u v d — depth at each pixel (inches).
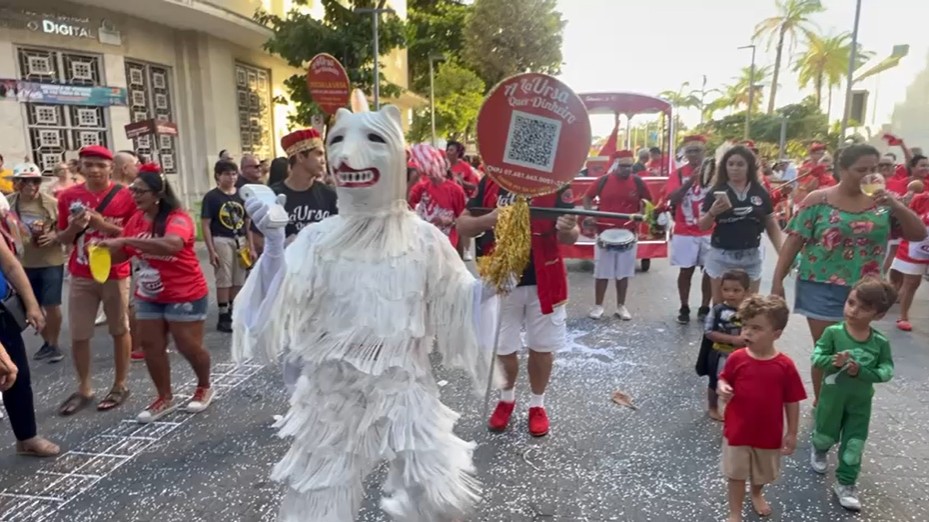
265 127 699.4
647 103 489.4
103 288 173.0
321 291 89.7
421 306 91.4
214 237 252.7
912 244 243.3
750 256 213.9
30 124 437.4
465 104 1140.5
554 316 151.9
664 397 181.3
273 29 581.0
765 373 113.5
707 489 130.9
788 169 619.5
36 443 146.7
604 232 268.7
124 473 139.1
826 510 123.0
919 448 148.1
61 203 179.2
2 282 137.3
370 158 87.4
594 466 140.6
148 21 514.3
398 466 92.9
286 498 91.1
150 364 166.6
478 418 166.7
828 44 1679.4
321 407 89.3
